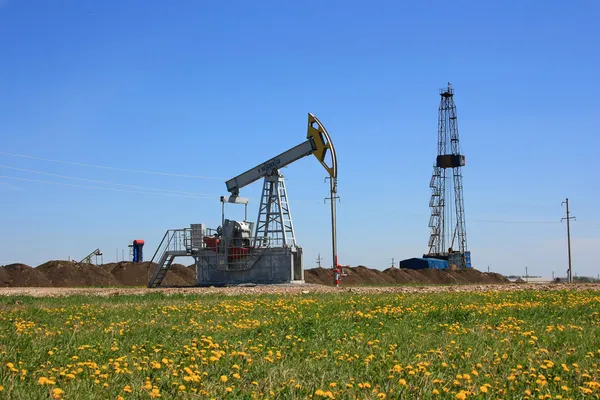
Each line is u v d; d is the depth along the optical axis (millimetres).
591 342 12859
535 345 12695
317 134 40875
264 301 23453
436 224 92812
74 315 19188
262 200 41906
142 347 12836
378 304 21438
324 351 12156
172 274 57094
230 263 41406
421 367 10078
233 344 13023
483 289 31500
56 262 54219
